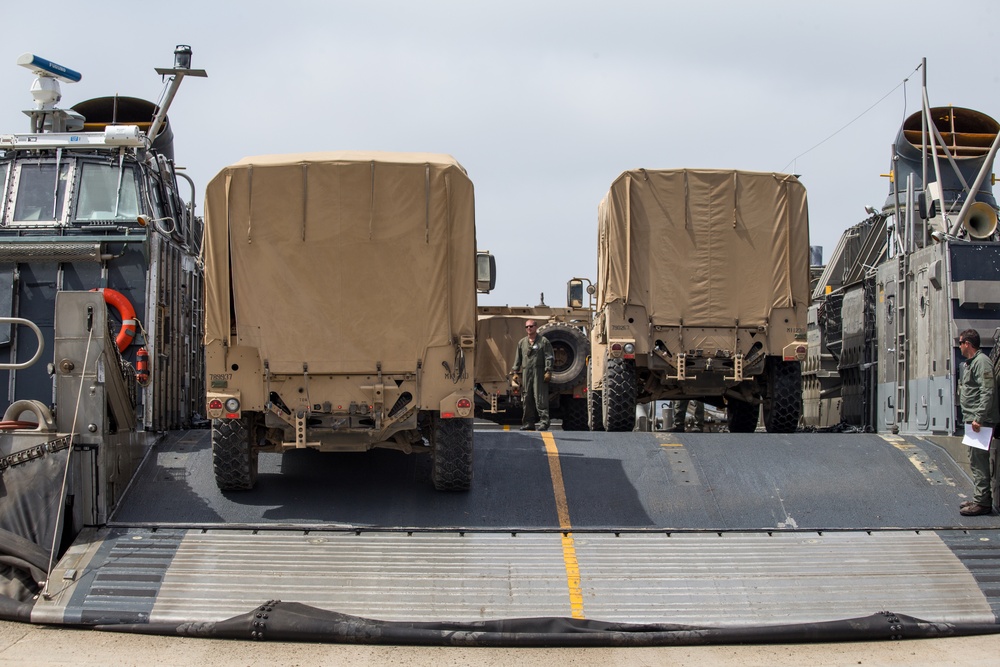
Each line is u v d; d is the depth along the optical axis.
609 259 13.29
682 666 7.15
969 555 9.19
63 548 8.98
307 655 7.32
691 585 8.47
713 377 13.36
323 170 9.41
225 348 9.49
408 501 9.91
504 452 11.26
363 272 9.43
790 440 11.66
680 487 10.36
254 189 9.41
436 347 9.51
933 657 7.45
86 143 12.30
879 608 8.29
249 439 9.80
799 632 7.80
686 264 13.24
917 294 12.43
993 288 11.51
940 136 13.20
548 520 9.61
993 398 10.00
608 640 7.62
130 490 9.92
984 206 12.89
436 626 7.69
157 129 13.58
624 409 13.30
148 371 10.50
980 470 10.00
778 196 13.30
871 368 13.77
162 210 12.76
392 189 9.45
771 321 13.23
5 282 11.46
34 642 7.54
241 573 8.45
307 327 9.42
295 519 9.45
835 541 9.34
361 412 9.46
